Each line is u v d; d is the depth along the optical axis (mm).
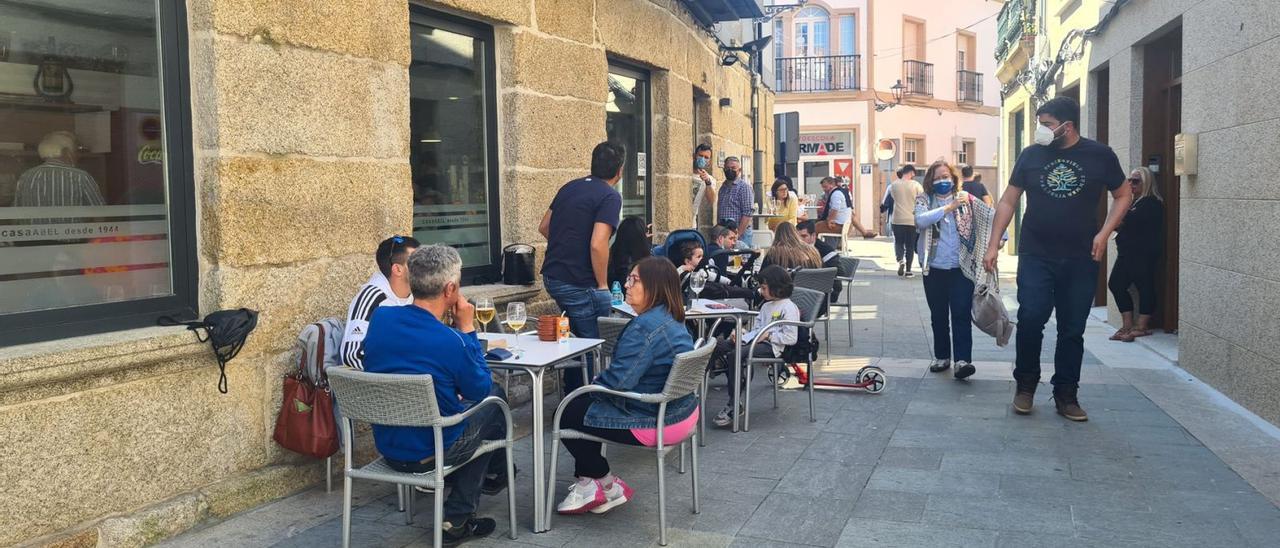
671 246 7555
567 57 7562
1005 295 13172
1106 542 4094
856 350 9141
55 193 4062
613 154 6113
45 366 3688
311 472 4980
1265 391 5934
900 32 31359
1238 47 6285
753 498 4785
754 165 16141
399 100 5668
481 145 6965
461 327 4316
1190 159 7230
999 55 19547
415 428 3867
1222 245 6641
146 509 4160
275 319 4762
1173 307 9195
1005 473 5094
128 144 4324
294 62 4844
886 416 6453
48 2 4035
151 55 4410
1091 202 6164
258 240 4648
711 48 12211
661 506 4180
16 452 3666
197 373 4395
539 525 4359
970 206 7570
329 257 5113
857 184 30953
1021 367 6457
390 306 4043
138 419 4129
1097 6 10992
